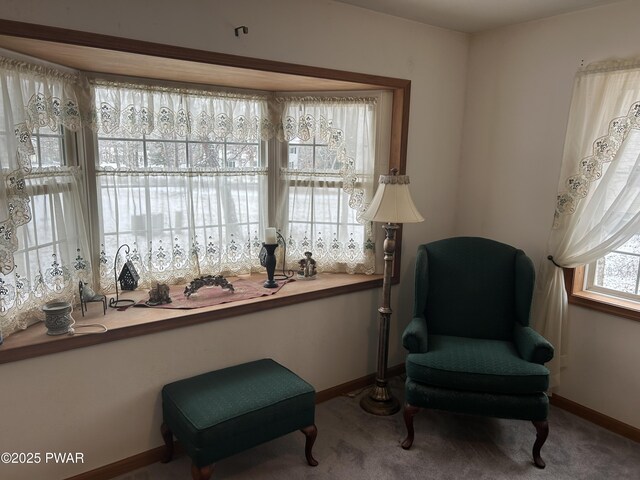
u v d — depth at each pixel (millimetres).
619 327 2654
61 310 2057
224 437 2010
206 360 2471
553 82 2832
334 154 3080
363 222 3137
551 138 2877
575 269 2842
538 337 2498
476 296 2863
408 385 2488
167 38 2090
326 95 3023
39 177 2170
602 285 2840
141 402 2287
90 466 2195
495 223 3248
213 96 2787
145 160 2637
